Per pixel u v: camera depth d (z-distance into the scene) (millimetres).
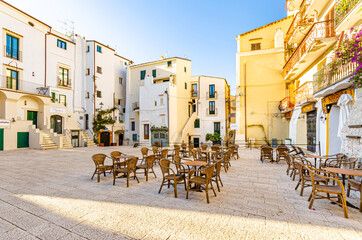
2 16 16312
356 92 6973
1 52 16188
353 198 4566
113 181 6066
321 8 11234
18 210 3996
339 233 3059
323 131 10023
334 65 7277
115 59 28641
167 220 3543
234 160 10688
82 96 24047
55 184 5980
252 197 4750
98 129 23141
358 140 6059
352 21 7148
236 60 19203
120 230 3193
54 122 20031
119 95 29031
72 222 3473
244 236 2998
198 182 4637
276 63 18047
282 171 7789
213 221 3496
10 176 7059
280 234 3045
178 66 23688
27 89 17922
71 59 22812
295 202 4395
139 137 23500
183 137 22281
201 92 24359
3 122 15320
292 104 14930
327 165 6453
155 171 8000
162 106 21688
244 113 18641
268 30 18641
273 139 17156
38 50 19359
